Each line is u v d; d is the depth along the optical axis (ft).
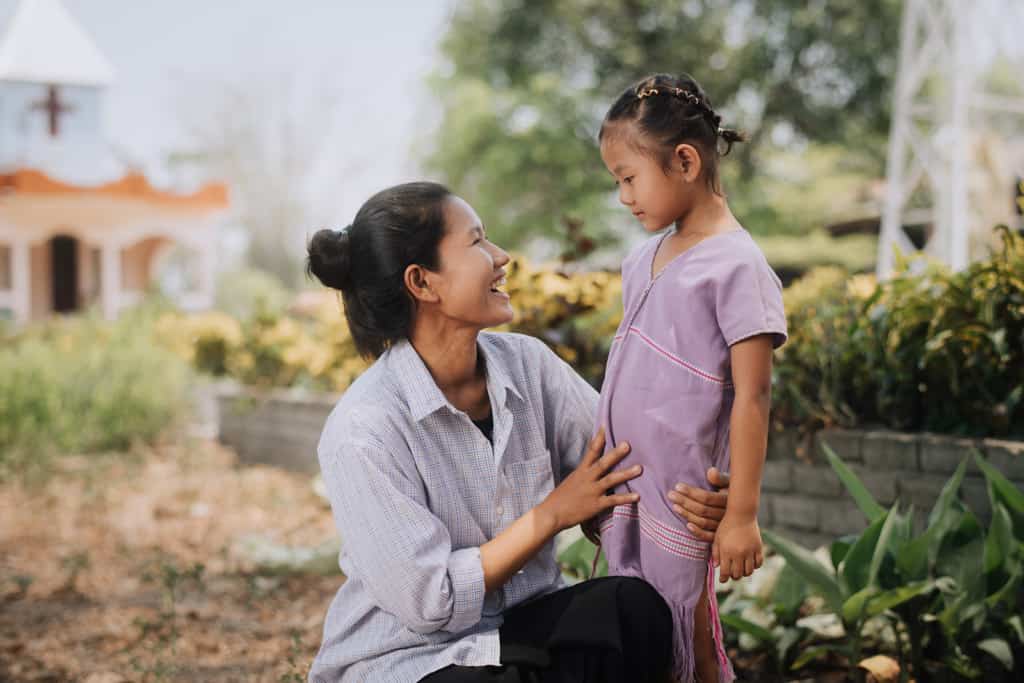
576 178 76.69
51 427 29.50
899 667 10.21
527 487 8.02
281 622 14.60
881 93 82.84
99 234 66.23
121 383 31.14
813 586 10.20
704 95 8.09
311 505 22.24
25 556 18.94
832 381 13.87
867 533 10.12
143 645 13.69
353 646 7.76
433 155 82.64
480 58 84.07
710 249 7.72
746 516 7.40
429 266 7.72
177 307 49.52
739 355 7.47
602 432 8.06
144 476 26.40
